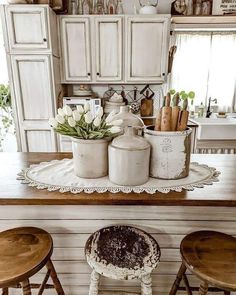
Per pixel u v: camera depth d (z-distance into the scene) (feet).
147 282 3.27
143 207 3.72
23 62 7.98
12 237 3.28
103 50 8.70
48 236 3.34
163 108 3.51
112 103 9.04
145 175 3.50
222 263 2.86
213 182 3.63
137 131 3.73
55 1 7.98
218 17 8.40
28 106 8.37
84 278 4.17
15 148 11.00
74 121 3.33
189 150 3.63
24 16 7.59
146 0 8.98
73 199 3.10
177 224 3.81
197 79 9.69
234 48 9.30
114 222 3.82
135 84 9.80
